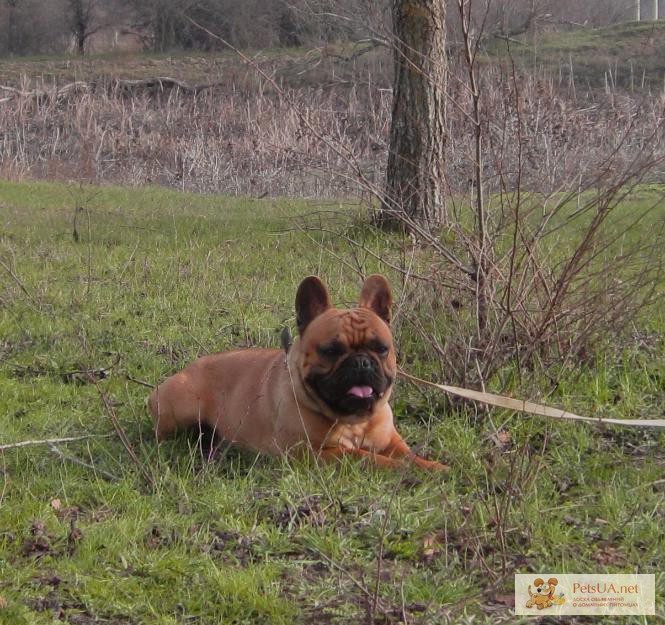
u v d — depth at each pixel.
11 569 4.36
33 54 47.62
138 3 43.25
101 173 22.98
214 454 5.94
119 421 6.44
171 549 4.59
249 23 29.30
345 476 5.34
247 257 11.48
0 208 16.31
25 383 7.32
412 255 7.16
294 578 4.32
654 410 6.54
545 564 4.37
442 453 5.82
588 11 9.93
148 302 9.45
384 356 5.52
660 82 23.47
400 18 11.55
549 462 5.71
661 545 4.51
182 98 30.12
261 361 6.12
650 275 8.62
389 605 4.08
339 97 20.83
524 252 6.98
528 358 6.75
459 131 11.59
